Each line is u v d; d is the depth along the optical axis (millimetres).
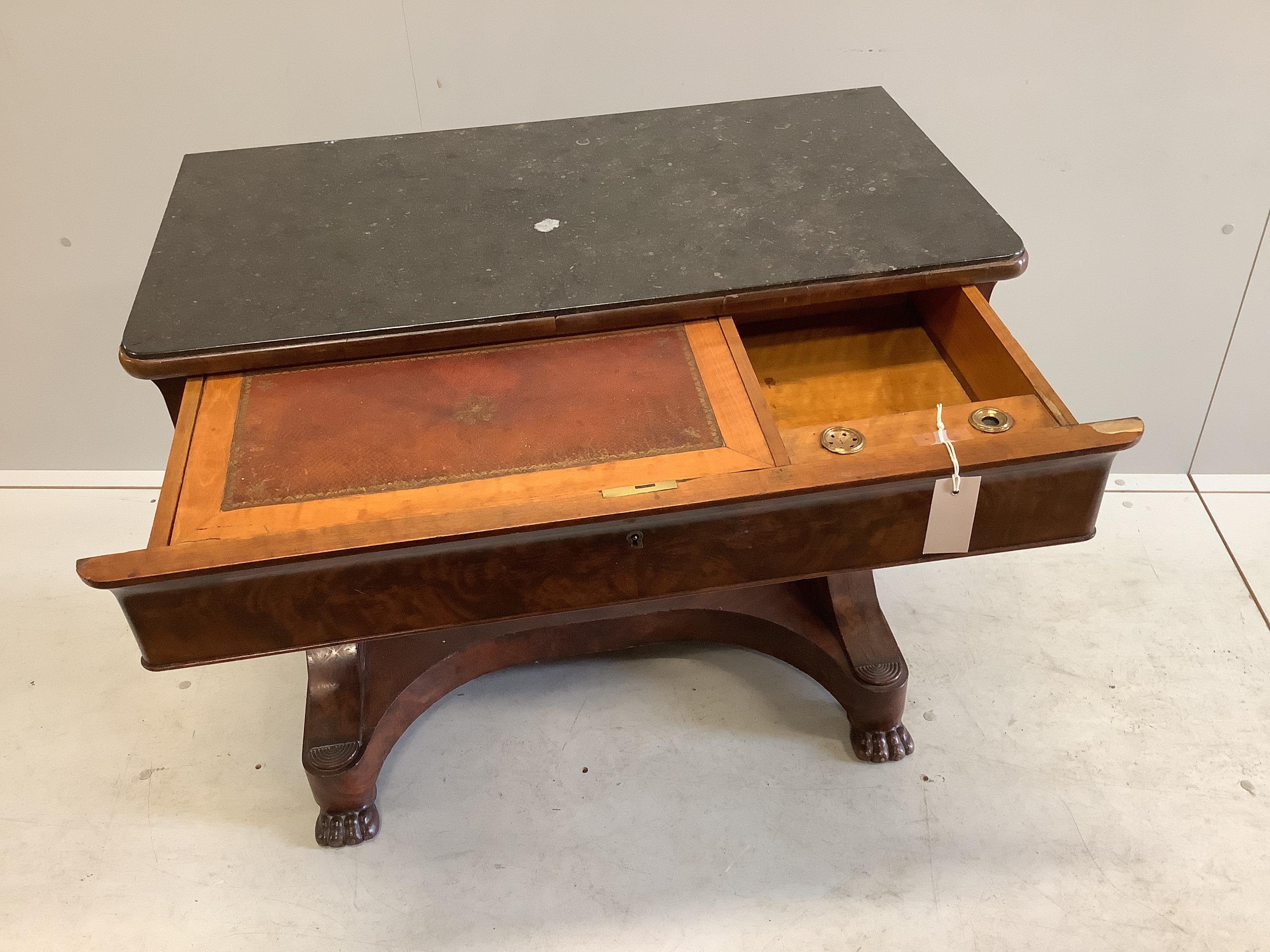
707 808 1431
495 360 1108
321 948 1296
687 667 1634
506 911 1326
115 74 1602
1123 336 1914
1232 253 1792
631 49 1620
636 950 1280
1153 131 1672
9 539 1927
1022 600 1724
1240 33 1562
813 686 1595
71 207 1736
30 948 1303
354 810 1398
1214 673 1591
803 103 1474
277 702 1607
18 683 1646
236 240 1238
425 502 968
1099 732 1508
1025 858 1354
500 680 1628
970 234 1178
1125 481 1995
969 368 1203
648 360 1103
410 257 1194
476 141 1430
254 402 1068
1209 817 1391
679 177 1320
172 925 1324
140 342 1077
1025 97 1654
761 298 1123
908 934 1281
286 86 1637
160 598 916
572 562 986
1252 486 1980
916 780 1453
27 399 1979
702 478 950
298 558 896
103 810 1460
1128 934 1270
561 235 1219
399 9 1558
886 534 1021
